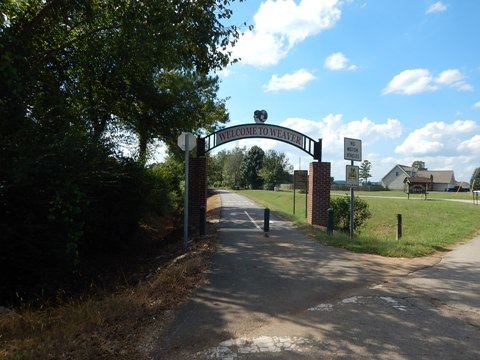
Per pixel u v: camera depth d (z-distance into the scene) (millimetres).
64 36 11742
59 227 9008
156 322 5277
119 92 15148
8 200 8383
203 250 10539
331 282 7504
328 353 4402
